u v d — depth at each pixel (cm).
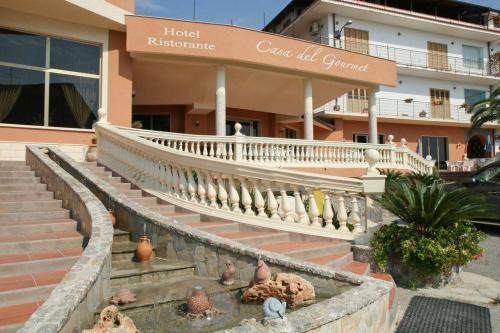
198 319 373
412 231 656
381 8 2583
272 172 704
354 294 369
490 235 979
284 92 1777
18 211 649
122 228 658
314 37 2656
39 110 1198
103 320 326
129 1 1331
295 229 696
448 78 2877
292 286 410
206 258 538
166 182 802
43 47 1218
